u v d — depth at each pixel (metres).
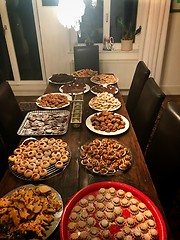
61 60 3.40
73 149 1.26
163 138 1.27
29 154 1.16
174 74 3.56
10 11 3.19
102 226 0.82
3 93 1.66
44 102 1.79
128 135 1.39
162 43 3.11
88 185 0.99
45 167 1.10
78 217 0.85
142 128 1.61
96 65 2.86
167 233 0.82
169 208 1.21
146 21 2.98
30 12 3.20
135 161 1.16
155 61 3.24
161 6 2.85
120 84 3.53
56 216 0.87
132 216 0.87
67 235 0.79
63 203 0.94
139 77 2.02
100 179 1.06
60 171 1.10
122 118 1.55
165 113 1.31
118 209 0.88
